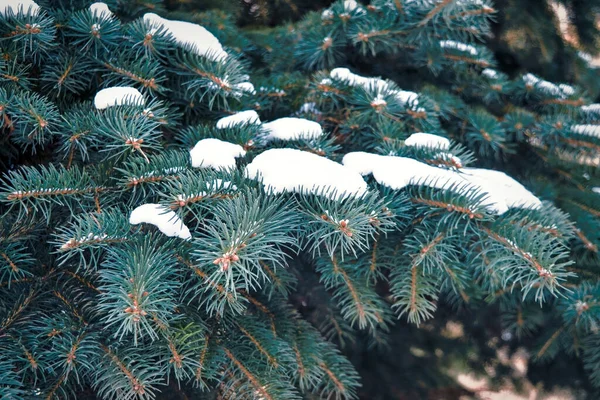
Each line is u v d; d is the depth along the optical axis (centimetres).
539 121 85
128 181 66
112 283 63
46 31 71
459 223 69
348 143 79
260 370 68
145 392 63
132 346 65
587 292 76
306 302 84
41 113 68
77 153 71
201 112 77
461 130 85
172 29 75
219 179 66
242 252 61
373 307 71
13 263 66
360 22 81
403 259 71
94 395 68
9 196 64
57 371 66
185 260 64
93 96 75
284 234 64
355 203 65
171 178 67
